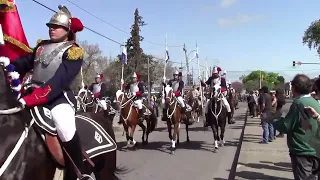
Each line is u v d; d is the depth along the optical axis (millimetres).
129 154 12633
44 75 3619
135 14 52062
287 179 7949
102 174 4918
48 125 3561
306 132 4574
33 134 3508
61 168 3852
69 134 3662
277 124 4797
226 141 15648
